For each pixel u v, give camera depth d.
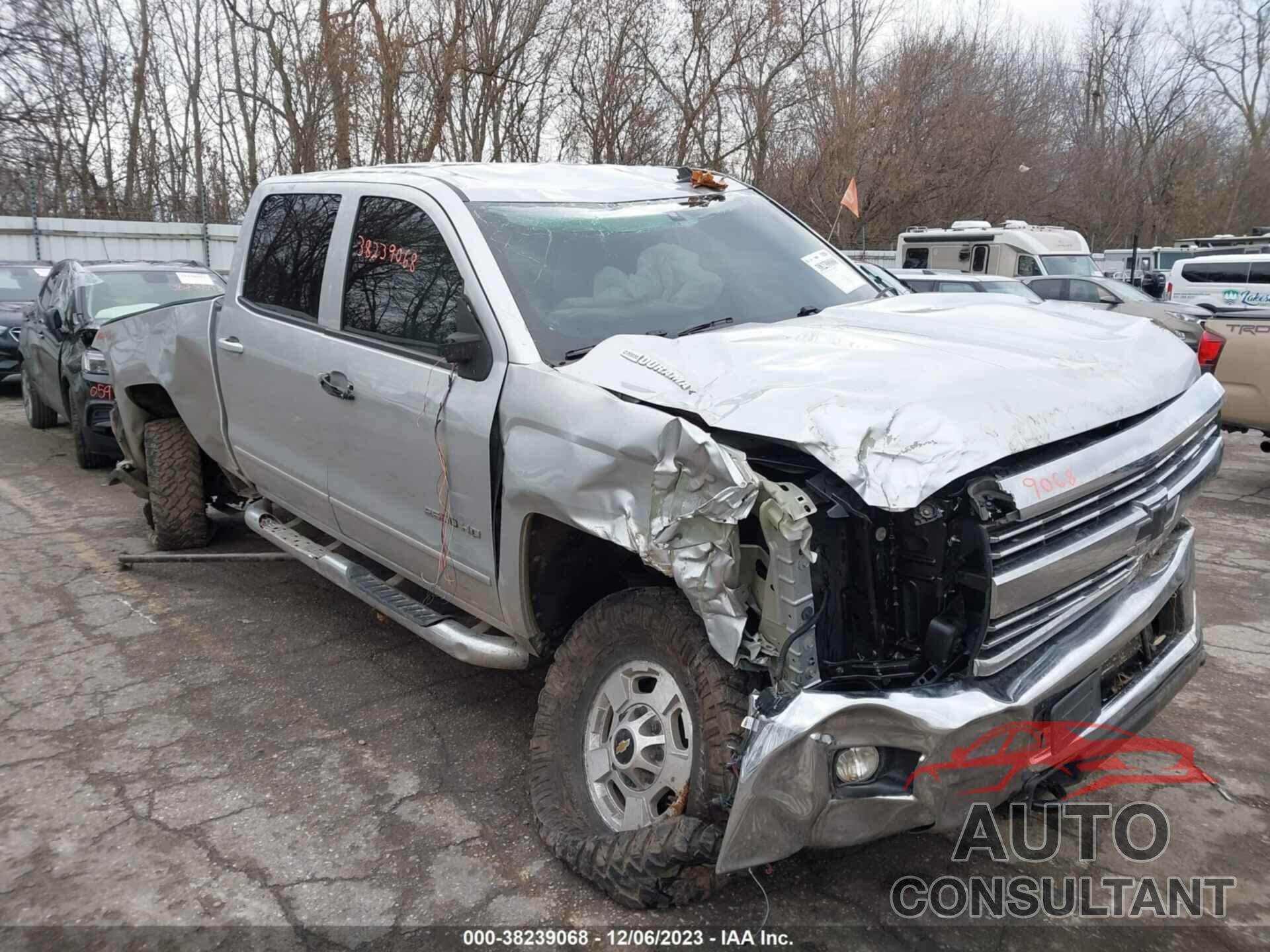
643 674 2.99
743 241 4.14
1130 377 3.04
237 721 4.13
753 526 2.67
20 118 20.67
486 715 4.20
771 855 2.49
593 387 2.96
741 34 18.28
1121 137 39.06
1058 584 2.63
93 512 7.49
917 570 2.55
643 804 2.92
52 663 4.71
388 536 3.94
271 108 18.47
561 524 3.21
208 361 5.08
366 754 3.86
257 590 5.73
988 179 29.67
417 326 3.73
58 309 9.50
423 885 3.05
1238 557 6.45
